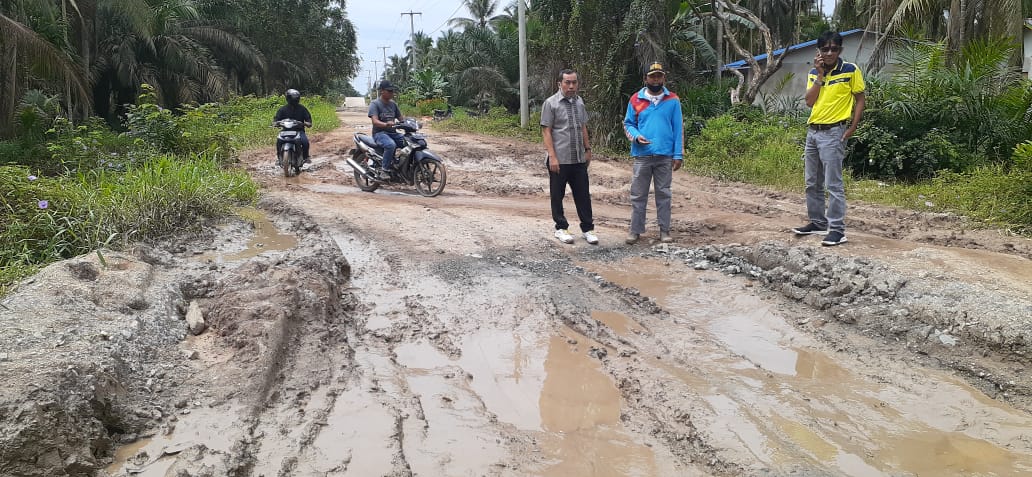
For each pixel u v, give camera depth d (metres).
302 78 44.38
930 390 3.71
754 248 6.18
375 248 6.51
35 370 3.04
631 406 3.57
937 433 3.28
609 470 2.98
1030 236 6.93
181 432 3.09
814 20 37.94
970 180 9.22
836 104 6.03
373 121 9.89
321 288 4.92
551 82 20.92
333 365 3.94
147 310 4.18
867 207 8.88
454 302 5.08
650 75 6.54
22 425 2.70
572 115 6.64
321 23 44.66
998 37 14.88
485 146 16.47
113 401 3.14
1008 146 11.52
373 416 3.37
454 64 39.25
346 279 5.60
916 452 3.11
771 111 17.56
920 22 16.17
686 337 4.48
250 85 39.25
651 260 6.30
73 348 3.39
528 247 6.67
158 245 6.11
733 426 3.32
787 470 2.95
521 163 13.76
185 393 3.41
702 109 17.66
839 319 4.74
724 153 12.87
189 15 25.69
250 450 3.01
